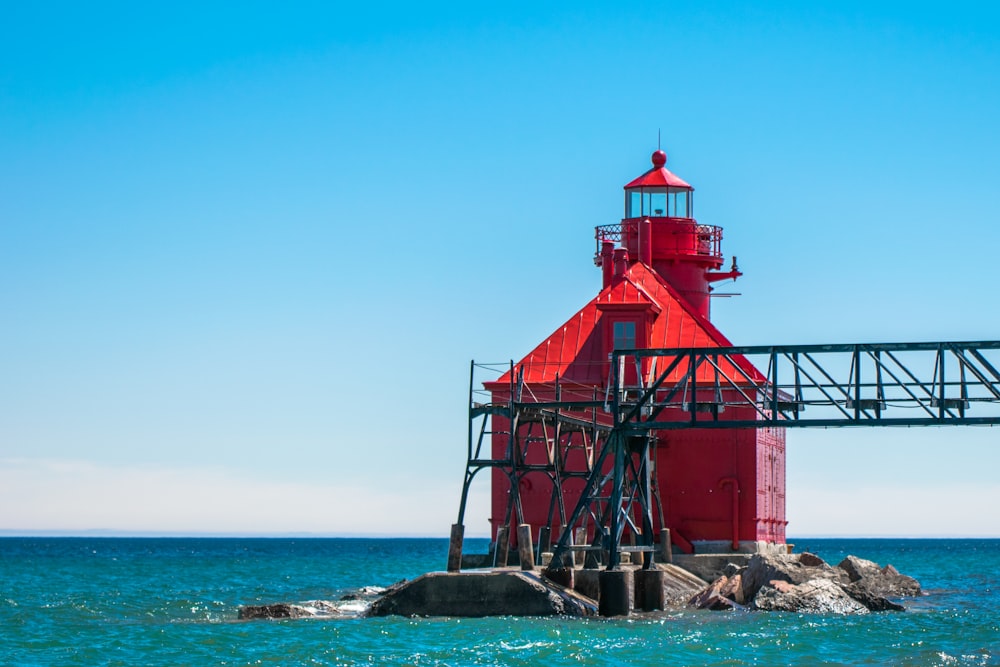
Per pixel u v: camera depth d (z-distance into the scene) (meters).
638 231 100.94
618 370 65.94
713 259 103.75
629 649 53.94
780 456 95.44
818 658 52.31
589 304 94.69
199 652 54.28
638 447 70.75
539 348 92.44
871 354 60.12
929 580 140.25
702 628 61.44
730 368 88.50
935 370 59.34
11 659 52.88
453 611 65.75
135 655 53.78
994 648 55.78
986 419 57.94
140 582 131.00
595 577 69.56
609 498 69.88
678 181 104.25
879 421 59.19
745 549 85.81
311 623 64.44
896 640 58.22
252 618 70.00
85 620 72.50
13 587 117.12
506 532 71.25
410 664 50.09
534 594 65.19
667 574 78.12
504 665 49.78
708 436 87.19
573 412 89.12
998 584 128.38
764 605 72.19
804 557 87.69
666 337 91.69
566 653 52.56
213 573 161.12
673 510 87.00
